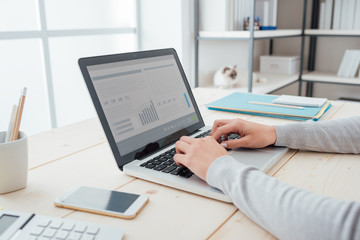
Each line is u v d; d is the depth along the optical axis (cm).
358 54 261
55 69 202
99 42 226
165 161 68
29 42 183
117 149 66
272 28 249
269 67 298
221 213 51
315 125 76
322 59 310
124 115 70
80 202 53
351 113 105
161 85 82
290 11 310
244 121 76
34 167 68
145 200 54
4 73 175
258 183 50
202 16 232
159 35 239
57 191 58
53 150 78
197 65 234
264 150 73
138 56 79
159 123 78
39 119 194
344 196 55
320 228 40
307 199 44
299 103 111
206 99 129
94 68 67
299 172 64
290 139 74
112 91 69
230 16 226
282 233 43
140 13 243
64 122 211
